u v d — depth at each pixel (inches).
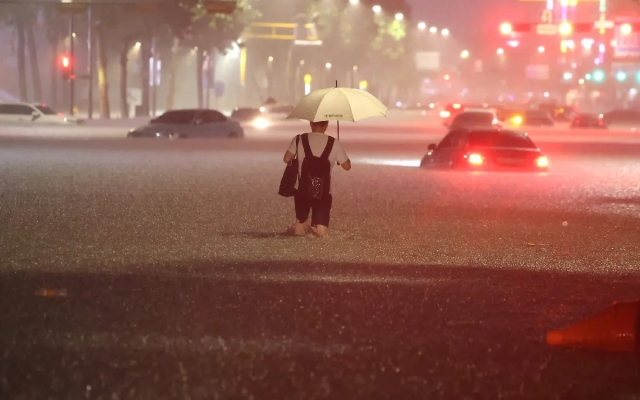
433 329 528.4
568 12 4589.1
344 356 464.4
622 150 3029.0
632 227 1044.5
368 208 1208.8
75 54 6614.2
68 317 543.2
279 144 2992.1
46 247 815.1
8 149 2431.1
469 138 1930.4
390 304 594.9
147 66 5255.9
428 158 2038.6
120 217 1045.2
